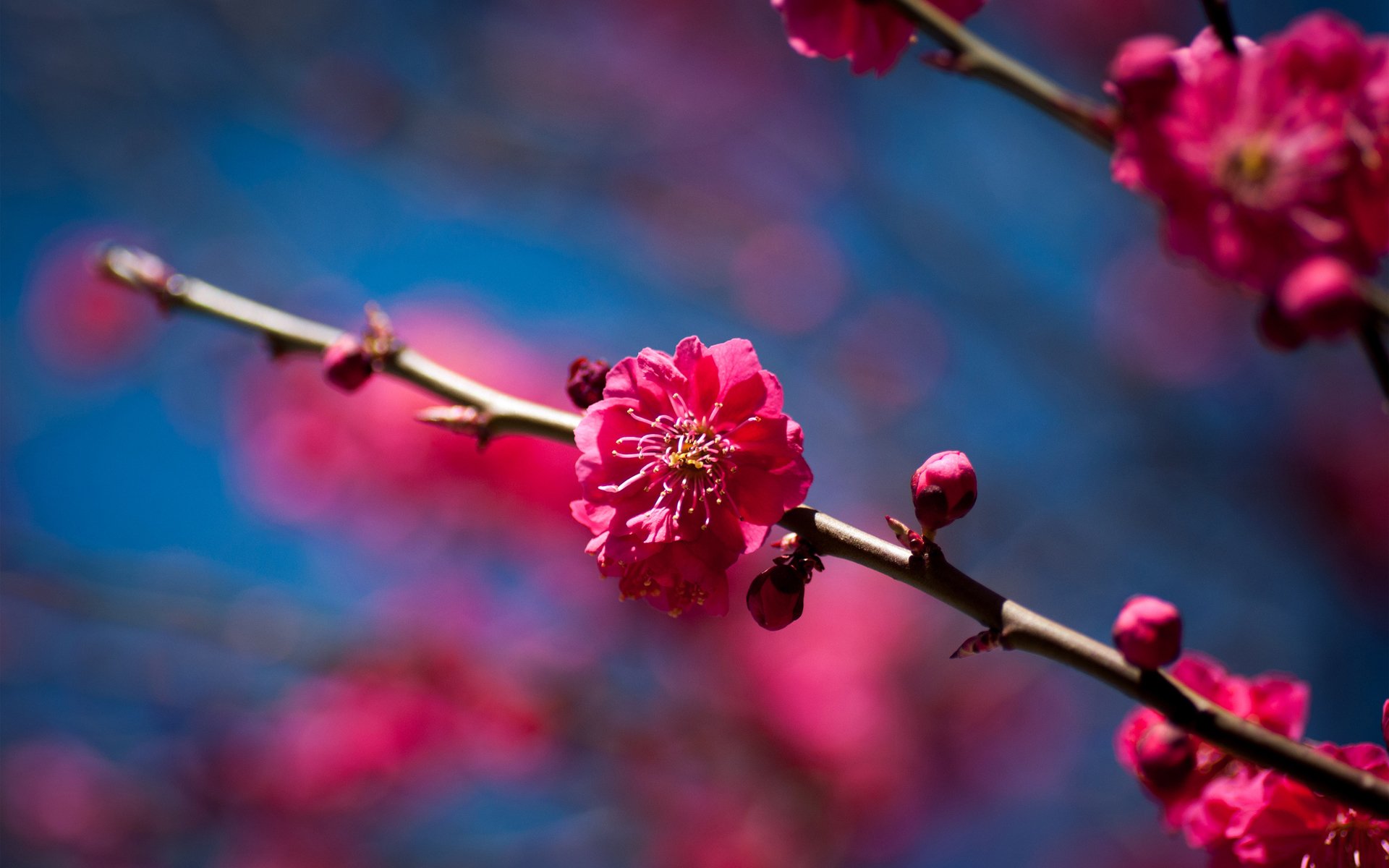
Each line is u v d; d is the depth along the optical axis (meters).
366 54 8.80
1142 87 2.32
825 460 9.06
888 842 7.60
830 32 2.80
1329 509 9.07
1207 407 9.56
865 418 9.26
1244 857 2.32
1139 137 2.35
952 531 8.63
